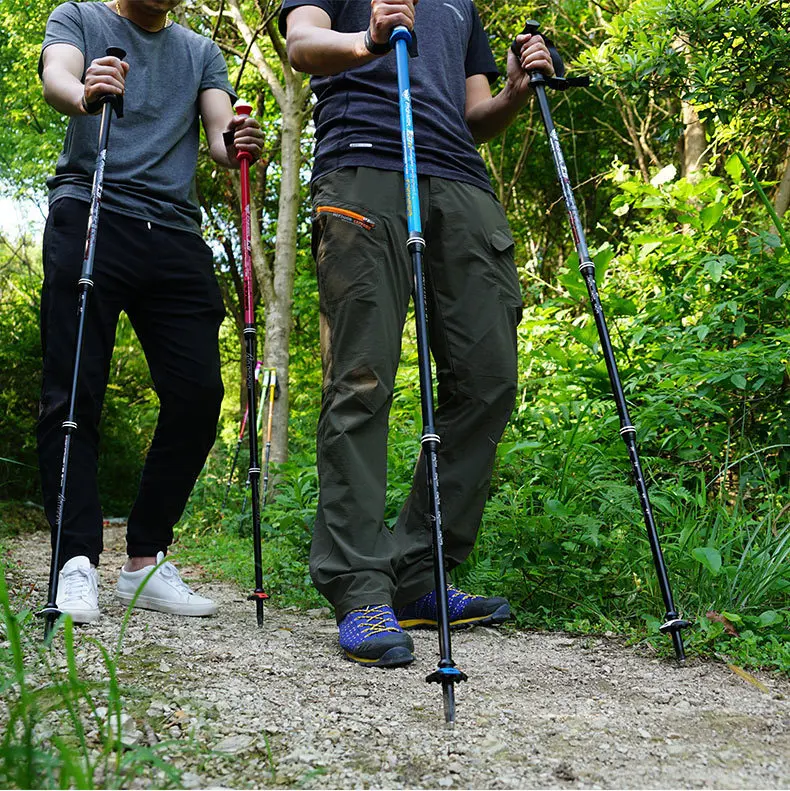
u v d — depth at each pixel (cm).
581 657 245
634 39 511
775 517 327
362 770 155
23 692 141
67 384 277
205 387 297
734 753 166
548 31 981
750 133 601
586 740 171
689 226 492
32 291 1193
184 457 298
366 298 255
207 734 169
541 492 334
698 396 378
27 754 129
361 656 233
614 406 370
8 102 1205
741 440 386
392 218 259
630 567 302
